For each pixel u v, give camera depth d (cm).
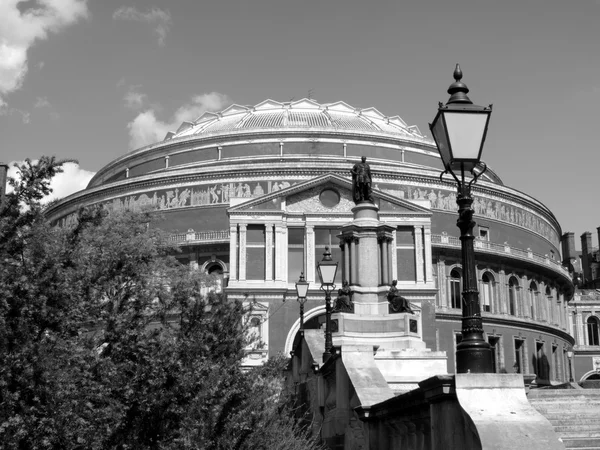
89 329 1371
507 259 8775
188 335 1407
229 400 1405
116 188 8544
